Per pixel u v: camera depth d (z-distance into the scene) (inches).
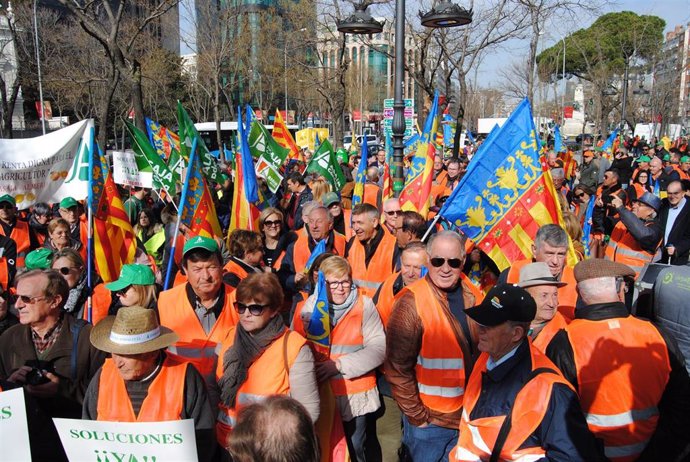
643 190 389.7
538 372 109.4
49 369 145.9
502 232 215.5
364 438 164.9
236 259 210.1
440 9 327.0
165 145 526.6
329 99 990.4
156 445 114.7
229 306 165.9
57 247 261.0
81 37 1126.4
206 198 246.1
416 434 148.5
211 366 160.9
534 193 211.2
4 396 119.6
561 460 102.5
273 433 82.4
